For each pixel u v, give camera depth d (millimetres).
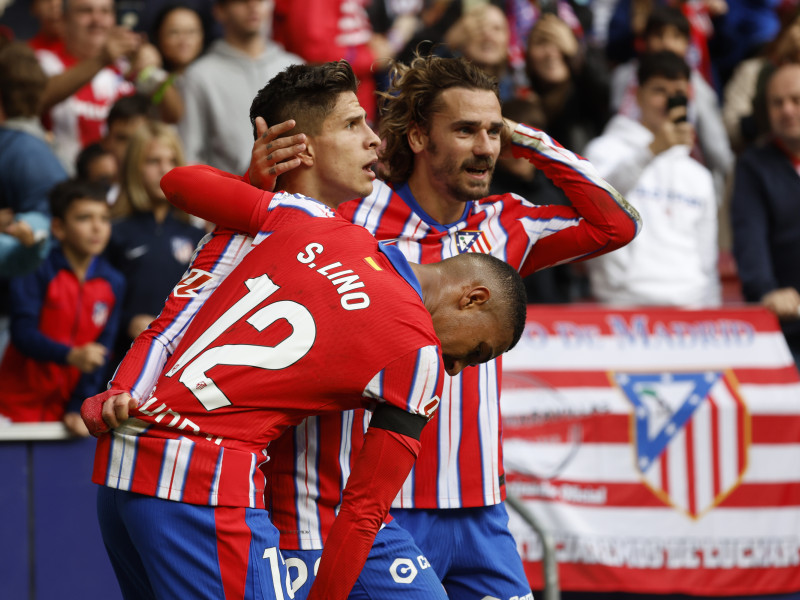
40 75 14305
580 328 13883
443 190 8852
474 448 8852
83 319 13359
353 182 7988
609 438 13523
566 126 17906
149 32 20484
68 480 12570
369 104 19000
